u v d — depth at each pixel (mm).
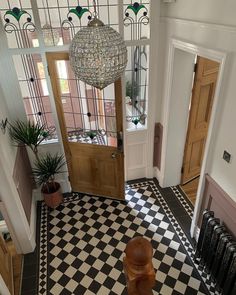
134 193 4020
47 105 3486
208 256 2625
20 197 3043
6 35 2936
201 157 4168
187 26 2670
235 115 2166
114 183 3818
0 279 2232
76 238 3297
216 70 3484
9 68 3066
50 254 3107
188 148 3875
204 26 2352
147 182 4250
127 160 4098
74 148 3732
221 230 2387
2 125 2844
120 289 2682
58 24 3021
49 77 3217
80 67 1617
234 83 2121
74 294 2664
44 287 2756
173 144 3752
